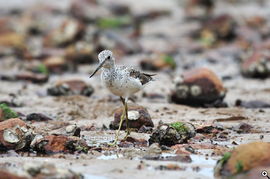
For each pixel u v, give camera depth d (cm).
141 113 1226
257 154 857
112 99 1576
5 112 1220
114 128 1233
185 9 3488
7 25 2914
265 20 3052
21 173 805
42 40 2772
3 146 1044
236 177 841
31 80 1919
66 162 956
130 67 1165
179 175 873
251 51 2327
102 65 1123
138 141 1114
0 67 2169
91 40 2550
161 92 1730
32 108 1493
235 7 3528
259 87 1803
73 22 2622
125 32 2972
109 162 955
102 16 3288
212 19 2842
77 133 1154
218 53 2459
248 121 1309
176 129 1116
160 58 2184
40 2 3734
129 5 3625
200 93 1500
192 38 2841
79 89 1652
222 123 1288
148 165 931
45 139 1040
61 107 1498
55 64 2147
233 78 1986
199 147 1051
